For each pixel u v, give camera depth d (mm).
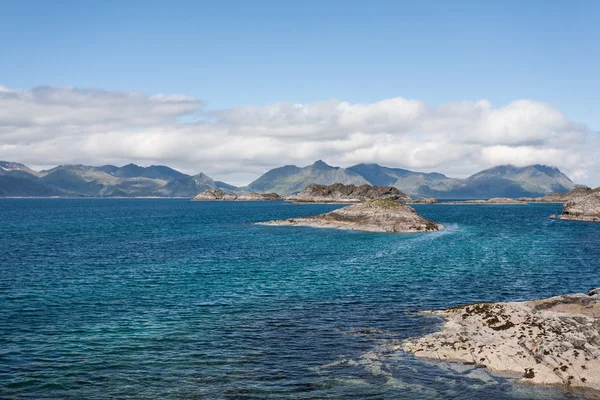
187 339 28641
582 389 21594
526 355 24453
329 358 25500
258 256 66062
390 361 25031
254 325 31656
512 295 41438
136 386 22047
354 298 39781
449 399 20859
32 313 34312
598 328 26891
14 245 78875
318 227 120750
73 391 21547
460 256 66500
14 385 22047
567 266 57312
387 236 98250
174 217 179125
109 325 31422
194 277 49438
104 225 132375
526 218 172750
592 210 158250
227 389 21766
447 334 28328
